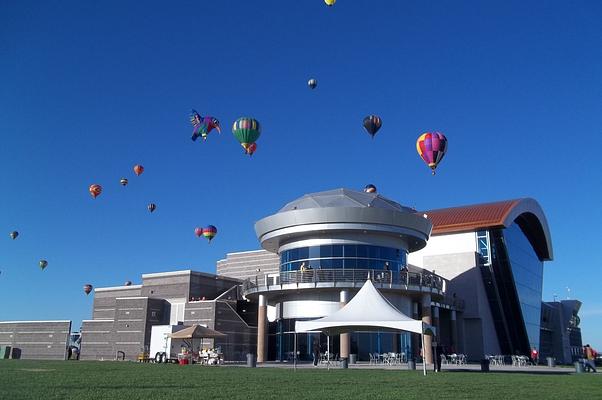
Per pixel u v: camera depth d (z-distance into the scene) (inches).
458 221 2586.1
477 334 2409.0
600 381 896.3
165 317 2256.4
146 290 2417.6
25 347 2400.3
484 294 2522.1
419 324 1048.2
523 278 2829.7
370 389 647.1
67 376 792.9
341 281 1665.8
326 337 1694.1
